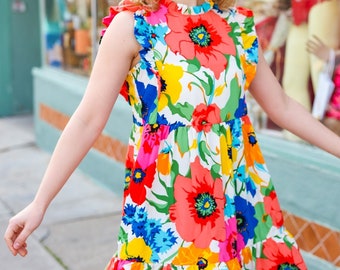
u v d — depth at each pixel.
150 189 1.85
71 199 5.34
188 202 1.83
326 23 3.57
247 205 1.95
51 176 1.80
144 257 1.86
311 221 3.50
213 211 1.85
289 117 2.04
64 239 4.43
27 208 1.80
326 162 3.40
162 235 1.86
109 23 1.86
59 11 6.65
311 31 3.66
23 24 9.39
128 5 1.83
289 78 3.81
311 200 3.49
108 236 4.47
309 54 3.68
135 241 1.86
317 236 3.48
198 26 1.88
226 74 1.88
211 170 1.85
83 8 6.11
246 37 1.96
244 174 1.94
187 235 1.84
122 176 5.37
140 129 1.89
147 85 1.83
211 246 1.84
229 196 1.89
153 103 1.84
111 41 1.81
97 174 5.77
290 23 3.78
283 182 3.68
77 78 6.33
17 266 3.97
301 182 3.54
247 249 1.95
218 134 1.87
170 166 1.84
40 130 7.21
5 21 9.25
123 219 1.89
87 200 5.32
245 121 1.98
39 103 7.16
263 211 1.99
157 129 1.85
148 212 1.86
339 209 3.31
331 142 2.03
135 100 1.88
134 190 1.86
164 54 1.82
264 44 3.95
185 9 1.87
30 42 9.49
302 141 3.65
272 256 1.97
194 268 1.83
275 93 2.04
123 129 5.28
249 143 1.99
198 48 1.85
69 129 1.82
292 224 3.64
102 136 5.62
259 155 2.01
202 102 1.84
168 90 1.83
